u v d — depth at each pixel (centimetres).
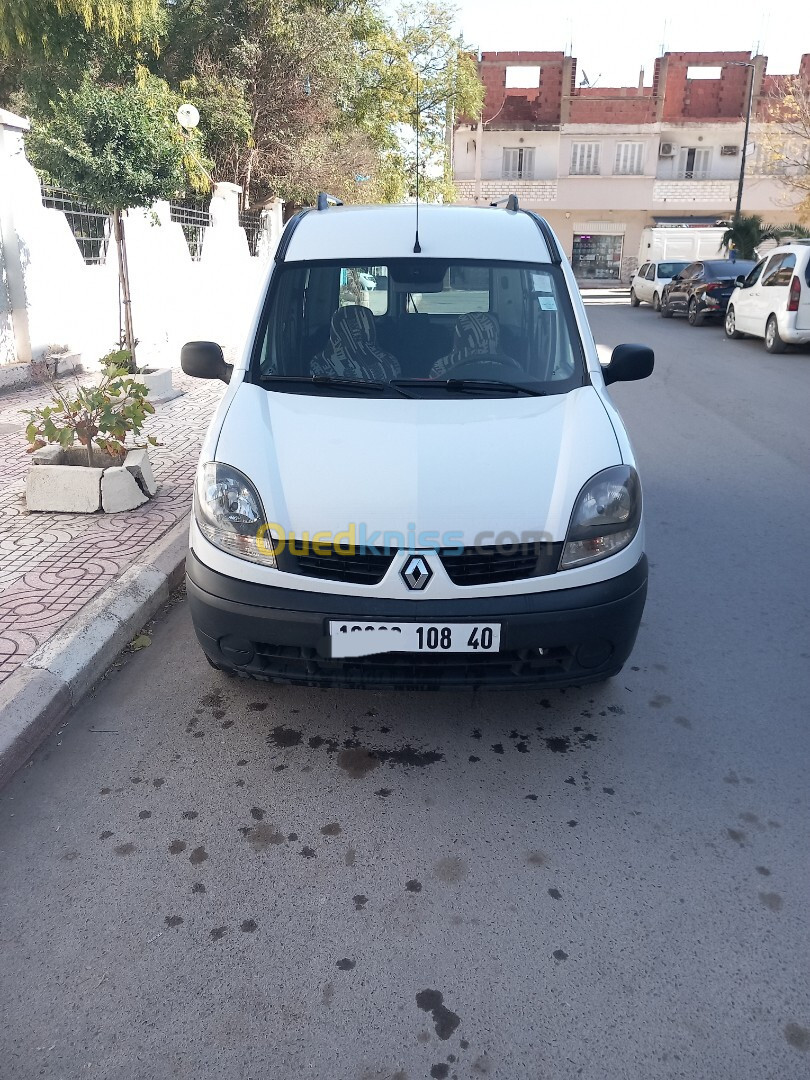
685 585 497
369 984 229
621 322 2162
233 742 340
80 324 1102
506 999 224
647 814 297
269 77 1864
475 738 343
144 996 225
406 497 302
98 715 358
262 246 2069
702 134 4438
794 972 232
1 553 493
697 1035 214
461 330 395
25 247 977
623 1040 213
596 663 314
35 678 354
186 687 380
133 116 904
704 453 796
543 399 365
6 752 316
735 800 305
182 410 915
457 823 293
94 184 905
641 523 328
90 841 284
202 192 1709
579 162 4469
